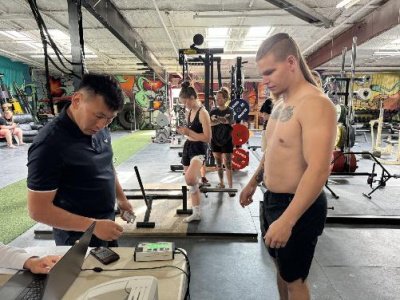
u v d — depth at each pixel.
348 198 4.16
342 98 7.20
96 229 1.17
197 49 5.21
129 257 1.13
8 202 4.05
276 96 1.45
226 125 4.31
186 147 3.42
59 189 1.26
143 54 8.76
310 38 8.27
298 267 1.38
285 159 1.34
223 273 2.38
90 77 1.13
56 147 1.17
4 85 10.45
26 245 2.87
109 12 5.11
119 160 7.05
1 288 0.95
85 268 1.04
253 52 9.96
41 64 12.73
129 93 15.66
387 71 14.70
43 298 0.71
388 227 3.25
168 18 6.33
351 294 2.12
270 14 5.99
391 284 2.24
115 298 0.75
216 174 5.49
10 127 8.91
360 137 11.71
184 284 0.98
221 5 5.63
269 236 1.17
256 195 4.25
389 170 5.90
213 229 3.06
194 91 3.32
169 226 3.15
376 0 5.56
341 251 2.73
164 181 5.23
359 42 6.80
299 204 1.15
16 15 5.91
